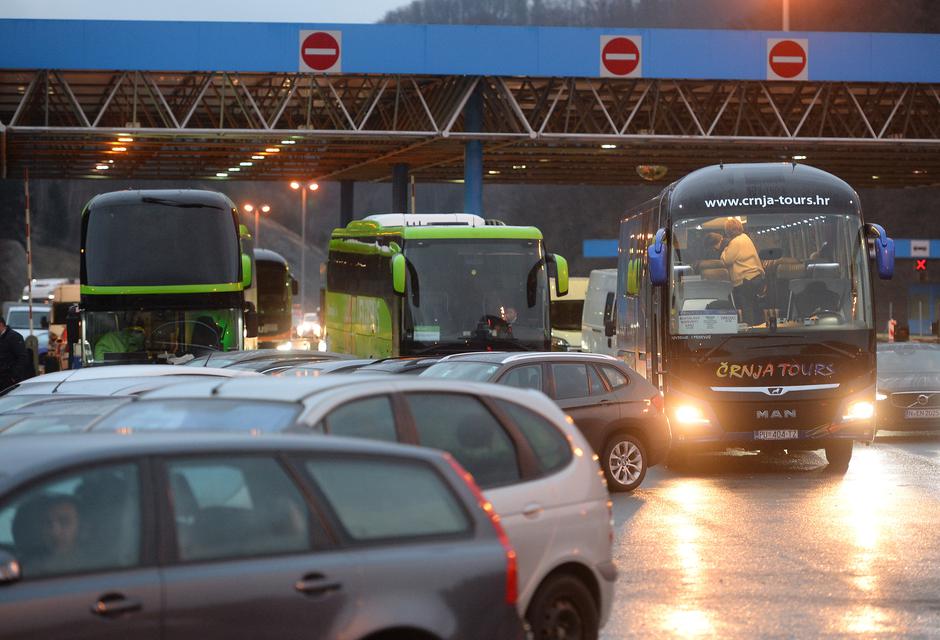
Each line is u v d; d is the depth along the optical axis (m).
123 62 115.94
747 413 54.94
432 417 21.53
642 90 145.00
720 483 51.81
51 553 14.69
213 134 121.38
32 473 14.88
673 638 25.41
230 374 38.78
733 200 55.94
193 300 78.25
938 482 51.38
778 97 152.75
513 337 76.31
